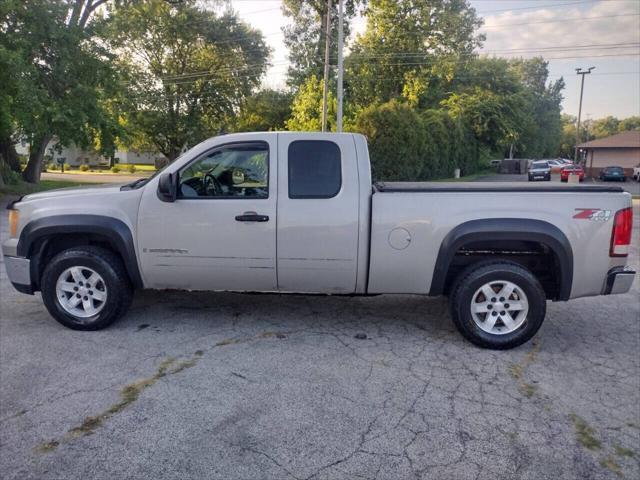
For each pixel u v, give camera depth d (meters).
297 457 2.85
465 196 4.34
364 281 4.52
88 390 3.57
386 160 28.17
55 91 17.69
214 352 4.27
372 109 28.16
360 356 4.23
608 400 3.55
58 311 4.70
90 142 19.42
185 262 4.58
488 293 4.39
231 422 3.20
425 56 41.97
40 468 2.73
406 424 3.21
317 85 31.67
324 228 4.39
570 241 4.27
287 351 4.31
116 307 4.68
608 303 5.91
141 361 4.07
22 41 15.75
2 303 5.57
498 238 4.28
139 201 4.57
